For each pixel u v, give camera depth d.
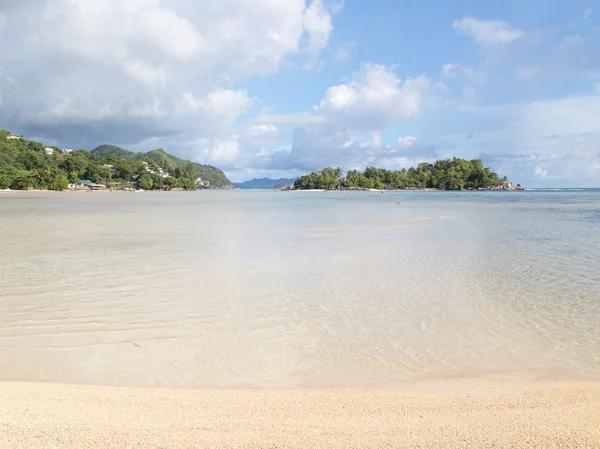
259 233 30.25
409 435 5.33
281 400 6.71
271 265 18.28
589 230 32.25
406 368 8.48
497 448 4.99
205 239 26.84
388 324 10.94
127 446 5.01
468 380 7.88
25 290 14.09
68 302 12.74
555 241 25.91
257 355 9.08
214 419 5.87
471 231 31.66
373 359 8.89
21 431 5.36
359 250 22.39
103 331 10.43
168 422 5.74
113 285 14.77
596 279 15.72
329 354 9.13
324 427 5.59
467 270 17.28
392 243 25.08
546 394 7.01
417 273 16.75
